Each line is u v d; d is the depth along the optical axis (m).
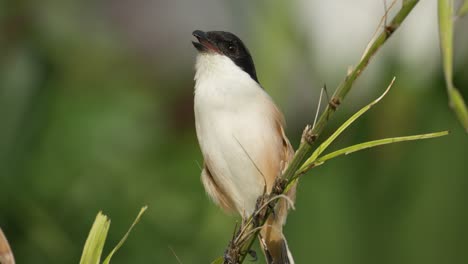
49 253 10.02
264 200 6.41
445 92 10.88
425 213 10.77
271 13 9.79
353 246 10.70
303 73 11.55
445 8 4.84
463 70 11.34
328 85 11.79
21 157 10.50
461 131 10.85
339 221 10.86
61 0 11.59
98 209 10.14
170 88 13.30
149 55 13.84
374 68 11.30
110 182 10.25
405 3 5.38
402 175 11.00
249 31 10.24
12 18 11.41
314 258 10.64
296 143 12.34
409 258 10.54
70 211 10.14
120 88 11.18
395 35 11.05
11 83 11.07
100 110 10.67
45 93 11.09
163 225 10.00
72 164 10.33
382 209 10.91
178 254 9.82
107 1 13.76
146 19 14.04
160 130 11.00
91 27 11.88
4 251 5.62
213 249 9.82
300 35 10.55
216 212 9.95
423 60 10.89
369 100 11.47
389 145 11.05
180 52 14.01
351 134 11.52
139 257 9.84
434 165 10.88
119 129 10.58
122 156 10.47
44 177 10.27
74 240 10.07
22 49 11.35
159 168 10.64
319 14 11.62
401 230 10.74
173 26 14.09
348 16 11.89
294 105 12.11
